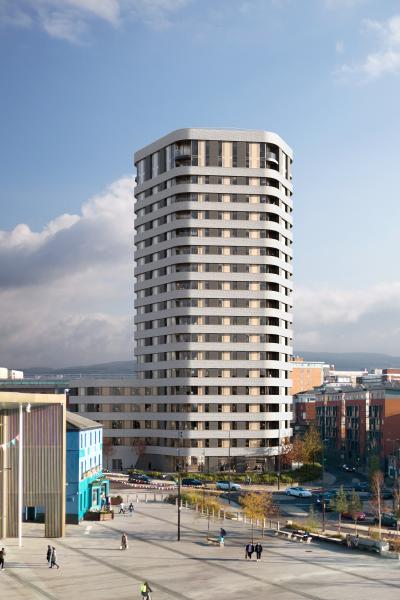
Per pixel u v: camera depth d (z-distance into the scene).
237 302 163.38
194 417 158.88
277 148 170.00
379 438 180.62
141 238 175.00
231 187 165.25
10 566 67.88
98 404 167.75
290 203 176.12
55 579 63.47
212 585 62.34
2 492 81.75
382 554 76.75
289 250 174.12
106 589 60.38
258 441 160.25
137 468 165.12
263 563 71.56
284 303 170.75
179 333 162.38
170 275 164.88
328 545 82.62
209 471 157.62
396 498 106.12
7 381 171.12
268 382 162.38
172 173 166.38
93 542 80.12
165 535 85.31
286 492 129.50
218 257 163.50
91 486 101.12
